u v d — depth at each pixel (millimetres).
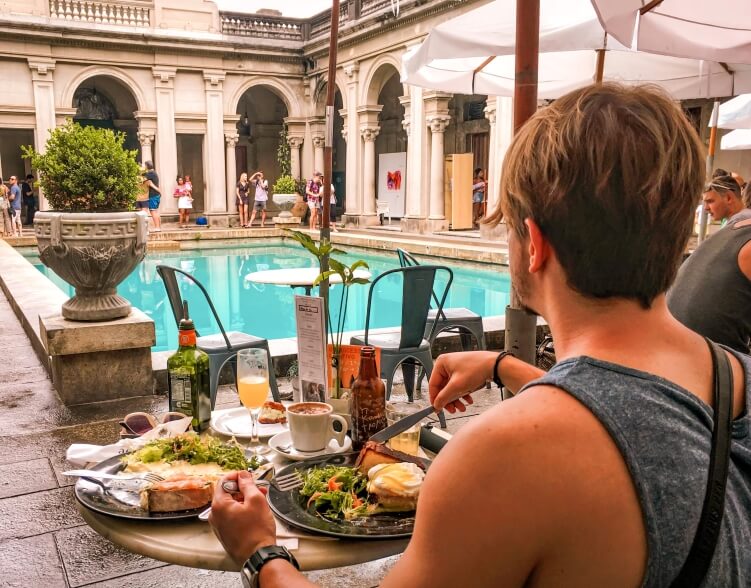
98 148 3855
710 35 2818
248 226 19969
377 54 18000
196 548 1158
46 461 3096
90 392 3959
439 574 589
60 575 2217
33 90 17891
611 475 559
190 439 1506
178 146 23344
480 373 1161
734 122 6508
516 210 691
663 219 617
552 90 4594
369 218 19312
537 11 1904
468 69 4352
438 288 10367
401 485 1251
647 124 623
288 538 1188
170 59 19672
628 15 2303
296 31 21734
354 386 1610
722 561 589
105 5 18750
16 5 17547
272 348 4762
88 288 3973
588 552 565
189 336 1804
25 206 19453
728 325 2105
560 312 673
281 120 25203
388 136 22828
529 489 561
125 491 1349
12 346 5367
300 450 1596
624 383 600
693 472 583
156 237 16438
